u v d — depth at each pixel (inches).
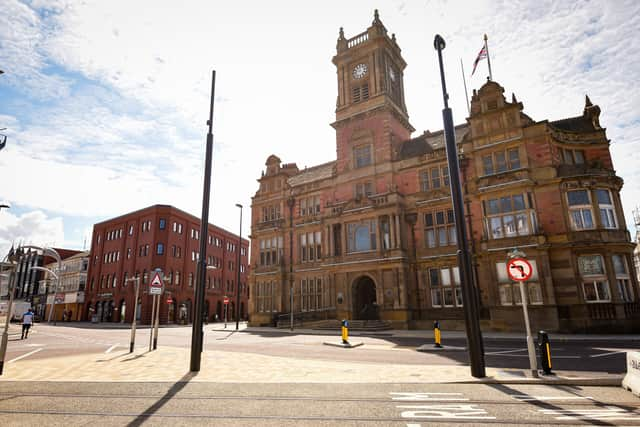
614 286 838.5
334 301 1208.2
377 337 839.1
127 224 2175.2
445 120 401.4
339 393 299.4
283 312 1374.3
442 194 1107.9
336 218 1248.2
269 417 235.3
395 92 1450.5
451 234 1079.0
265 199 1551.4
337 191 1339.8
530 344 349.7
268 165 1587.1
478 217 1024.2
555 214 911.7
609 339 687.7
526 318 357.7
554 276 885.8
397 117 1350.9
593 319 828.0
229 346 696.4
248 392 304.8
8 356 561.9
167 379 362.0
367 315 1227.9
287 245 1434.5
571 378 329.7
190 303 2117.4
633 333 805.9
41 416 239.5
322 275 1312.7
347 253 1205.1
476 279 996.6
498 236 953.5
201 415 240.7
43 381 355.6
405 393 297.9
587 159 993.5
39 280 2849.4
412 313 1083.9
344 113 1398.9
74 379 364.8
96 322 2036.2
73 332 1189.1
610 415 231.6
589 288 860.0
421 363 464.1
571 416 230.2
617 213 905.5
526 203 922.7
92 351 619.2
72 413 246.2
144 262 1991.9
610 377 332.8
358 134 1323.8
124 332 1178.6
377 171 1249.4
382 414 239.5
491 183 987.9
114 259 2191.2
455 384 331.0
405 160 1209.4
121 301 2052.2
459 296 1035.9
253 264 1508.4
